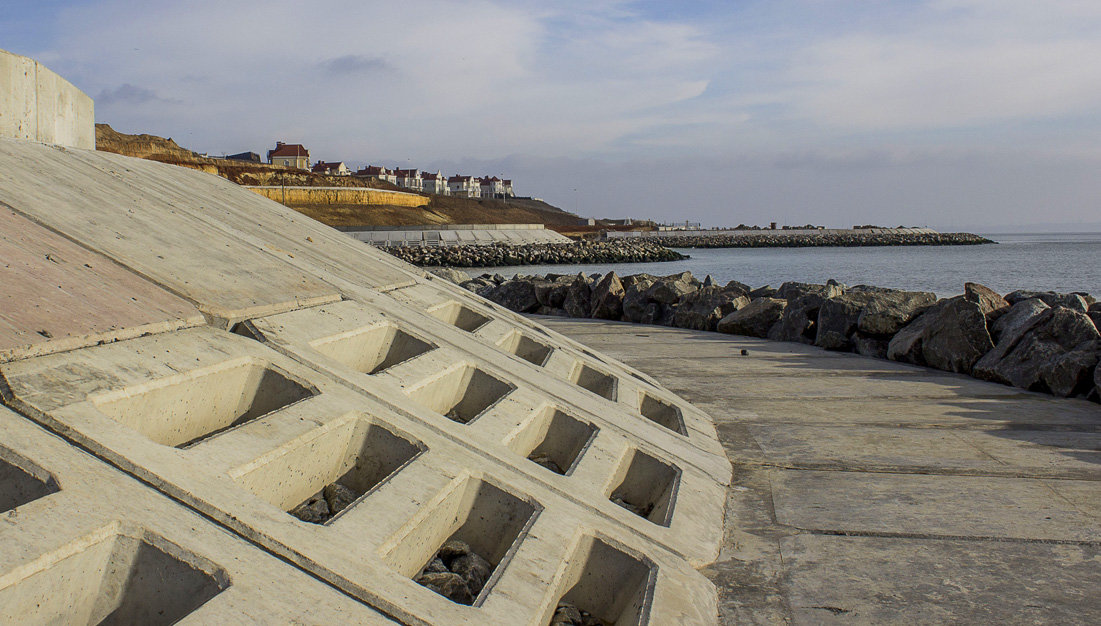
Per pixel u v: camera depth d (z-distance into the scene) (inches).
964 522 186.2
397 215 4060.0
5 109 277.0
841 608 145.8
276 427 143.9
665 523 177.8
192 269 203.0
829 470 231.8
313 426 148.6
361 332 217.8
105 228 204.8
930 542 175.3
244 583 100.2
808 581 157.9
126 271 181.2
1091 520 185.5
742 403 326.6
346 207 3929.6
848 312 484.1
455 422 186.2
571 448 221.0
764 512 198.4
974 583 154.4
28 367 122.9
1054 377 336.8
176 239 225.8
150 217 237.8
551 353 300.5
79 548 95.0
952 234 6589.6
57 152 280.8
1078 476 219.8
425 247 3046.3
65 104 329.1
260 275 225.9
